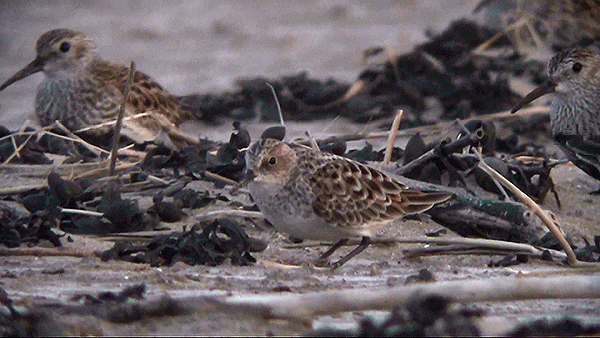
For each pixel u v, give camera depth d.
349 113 18.70
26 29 28.80
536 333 6.63
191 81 22.47
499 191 11.90
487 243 9.71
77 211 10.36
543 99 19.25
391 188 9.82
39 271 8.45
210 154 12.17
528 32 20.91
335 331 6.44
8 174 12.06
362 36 27.33
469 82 18.97
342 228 9.54
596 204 12.10
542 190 11.93
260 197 9.61
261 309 6.73
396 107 18.92
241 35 28.17
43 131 13.35
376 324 6.54
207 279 8.29
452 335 6.38
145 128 14.21
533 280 7.04
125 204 10.21
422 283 8.16
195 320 6.70
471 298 6.92
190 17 30.98
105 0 33.31
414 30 27.86
